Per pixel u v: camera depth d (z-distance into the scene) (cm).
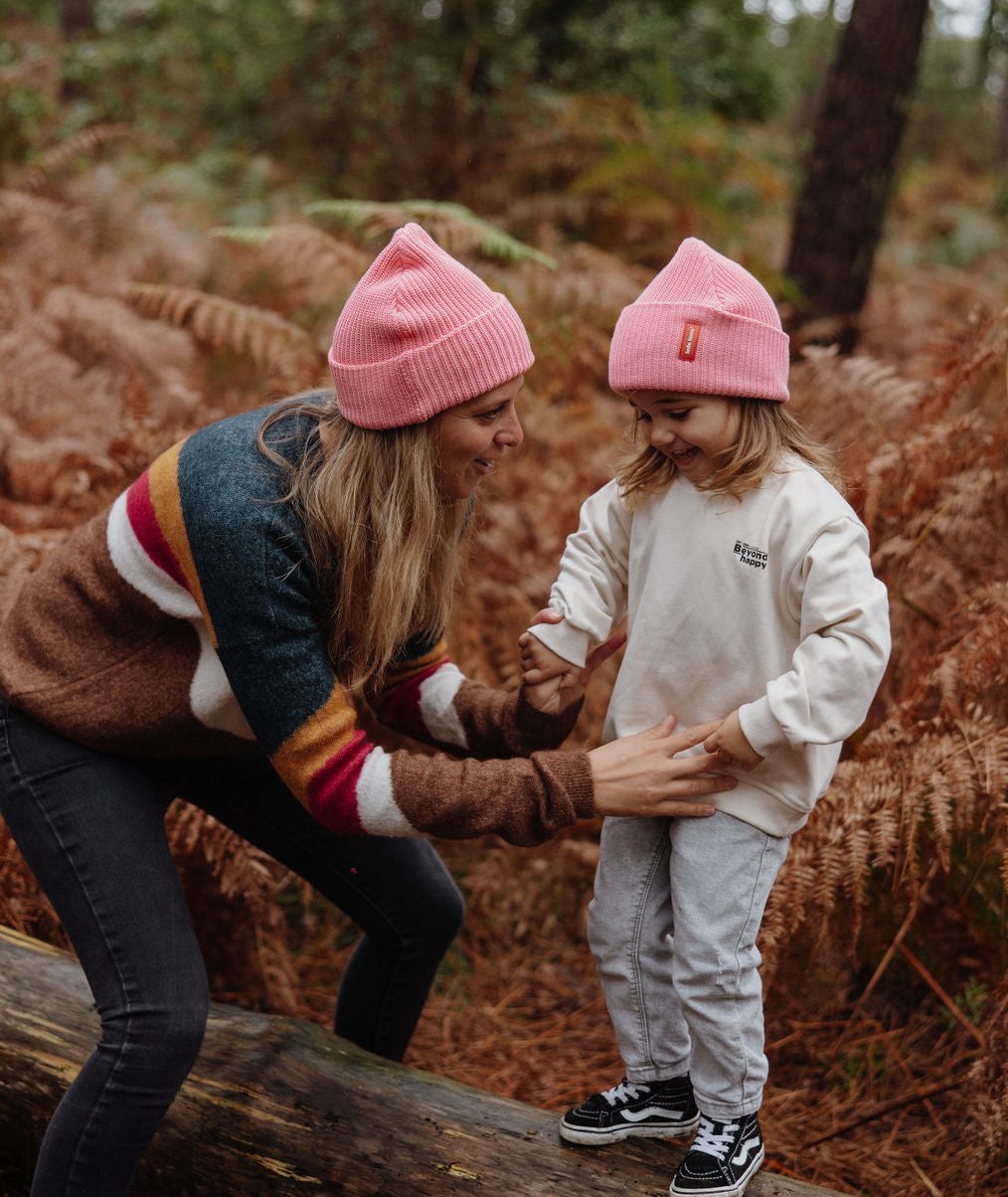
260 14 766
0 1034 204
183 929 175
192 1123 190
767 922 220
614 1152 179
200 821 242
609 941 180
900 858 244
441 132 655
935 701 250
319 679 165
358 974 217
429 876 209
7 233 562
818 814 228
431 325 155
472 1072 253
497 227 582
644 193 575
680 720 172
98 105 801
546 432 376
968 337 279
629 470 174
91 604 177
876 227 472
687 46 771
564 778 163
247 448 165
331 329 408
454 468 167
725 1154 167
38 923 257
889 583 267
